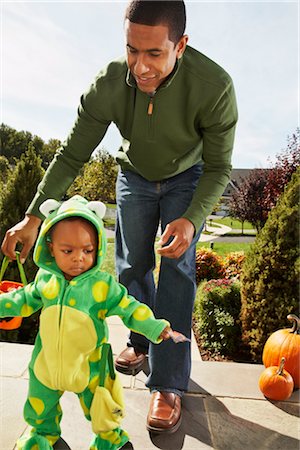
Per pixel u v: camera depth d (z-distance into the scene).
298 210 2.98
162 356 1.86
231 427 1.88
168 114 1.63
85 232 1.37
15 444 1.61
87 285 1.43
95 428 1.43
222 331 3.33
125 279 2.11
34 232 1.73
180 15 1.34
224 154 1.72
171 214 1.87
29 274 3.21
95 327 1.43
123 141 1.95
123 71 1.66
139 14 1.28
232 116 1.65
